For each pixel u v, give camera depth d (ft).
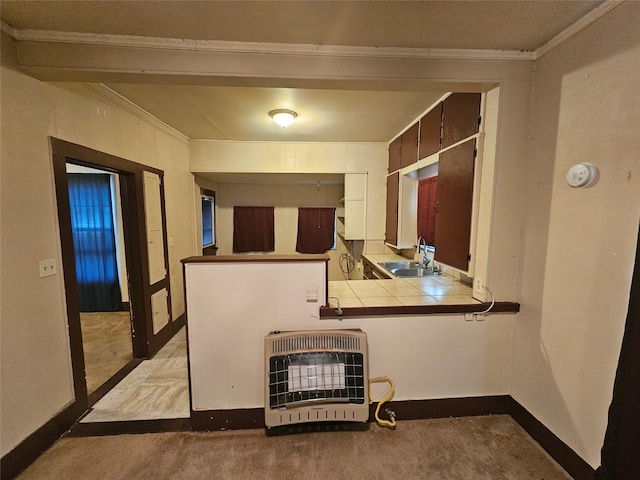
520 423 6.16
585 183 4.56
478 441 5.76
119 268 13.37
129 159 8.26
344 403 5.58
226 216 16.60
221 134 11.51
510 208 5.95
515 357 6.30
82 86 6.51
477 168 6.20
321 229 16.75
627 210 4.04
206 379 6.02
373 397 6.28
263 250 16.75
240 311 5.91
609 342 4.31
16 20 4.65
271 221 16.70
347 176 12.95
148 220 9.14
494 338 6.33
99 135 7.06
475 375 6.40
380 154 12.92
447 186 7.27
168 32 4.96
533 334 5.77
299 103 8.16
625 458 3.77
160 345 9.89
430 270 9.79
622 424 3.79
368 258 12.01
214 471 5.11
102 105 7.14
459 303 6.21
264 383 5.81
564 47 4.97
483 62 5.58
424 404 6.38
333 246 16.98
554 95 5.20
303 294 5.94
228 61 5.29
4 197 4.89
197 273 5.80
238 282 5.85
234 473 5.07
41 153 5.56
